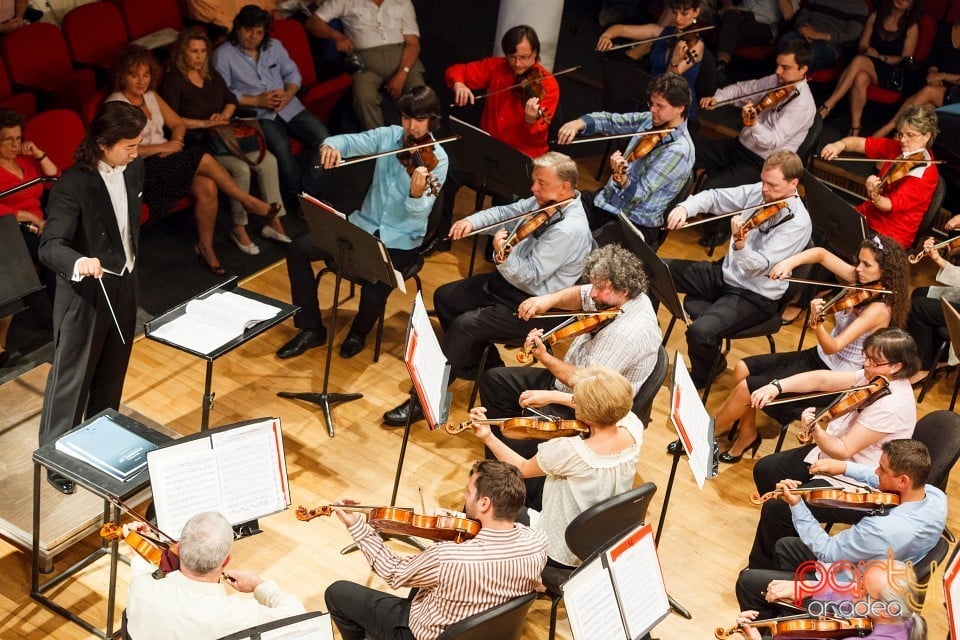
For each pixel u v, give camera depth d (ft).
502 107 19.88
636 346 13.12
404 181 16.38
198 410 15.51
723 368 17.62
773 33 26.53
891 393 13.03
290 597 10.32
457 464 15.12
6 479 13.14
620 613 10.16
